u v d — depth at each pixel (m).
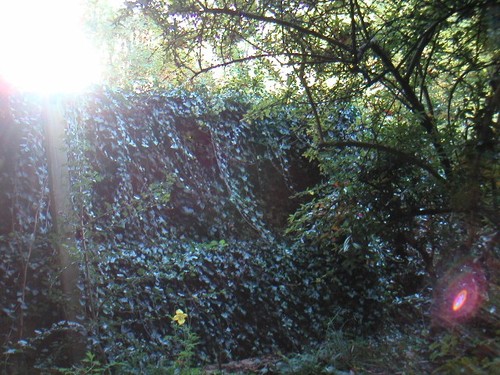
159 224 7.24
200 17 4.90
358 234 5.55
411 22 4.88
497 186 4.32
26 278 5.74
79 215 5.71
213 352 7.03
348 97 5.62
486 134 4.25
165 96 7.78
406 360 4.87
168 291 6.33
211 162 8.16
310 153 6.20
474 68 4.70
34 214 5.95
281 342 7.80
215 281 7.42
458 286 4.82
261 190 8.70
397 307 7.04
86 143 6.21
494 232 4.52
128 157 7.15
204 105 8.16
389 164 5.29
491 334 4.54
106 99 7.00
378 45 5.02
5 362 5.29
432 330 5.10
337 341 5.70
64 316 5.86
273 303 7.87
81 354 5.57
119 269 6.49
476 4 4.11
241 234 8.16
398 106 5.58
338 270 8.55
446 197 5.09
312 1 5.01
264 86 6.96
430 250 5.48
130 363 5.62
